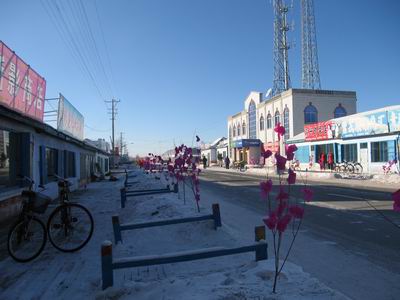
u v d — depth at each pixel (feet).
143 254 21.38
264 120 169.58
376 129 88.22
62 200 25.11
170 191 49.80
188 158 41.39
